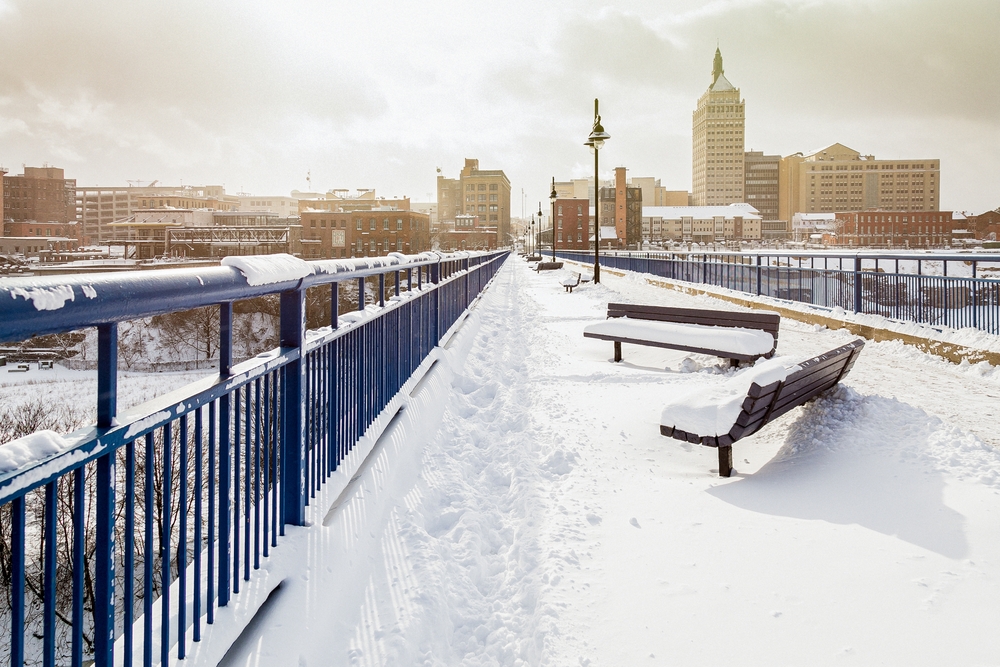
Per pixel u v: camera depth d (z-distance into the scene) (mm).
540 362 8547
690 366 7863
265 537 2549
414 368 6195
